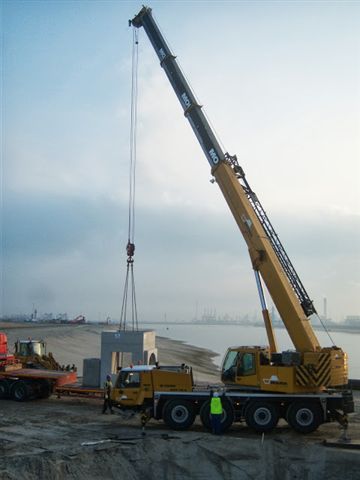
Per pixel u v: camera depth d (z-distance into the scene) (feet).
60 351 179.32
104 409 68.13
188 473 50.37
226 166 67.31
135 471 49.49
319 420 56.80
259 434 58.03
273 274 61.41
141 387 61.57
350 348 293.84
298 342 59.67
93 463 48.55
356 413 70.79
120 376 63.36
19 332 299.99
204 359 207.10
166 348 250.78
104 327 528.22
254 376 59.00
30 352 93.66
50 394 82.07
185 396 59.77
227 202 66.44
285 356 58.54
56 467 46.32
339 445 52.49
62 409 72.33
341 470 49.73
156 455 51.52
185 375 61.46
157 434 57.11
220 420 57.21
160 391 61.05
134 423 63.00
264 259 62.13
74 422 63.46
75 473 46.78
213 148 68.74
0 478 43.21
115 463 49.37
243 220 64.28
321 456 51.08
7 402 78.23
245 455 52.21
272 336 61.41
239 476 50.37
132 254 82.94
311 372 57.06
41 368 91.97
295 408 57.36
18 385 79.00
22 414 68.59
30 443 52.85
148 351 81.92
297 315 59.88
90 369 80.79
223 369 61.93
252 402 57.93
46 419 65.21
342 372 58.90
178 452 52.03
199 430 59.62
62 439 54.70
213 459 51.67
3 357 84.69
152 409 60.64
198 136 70.49
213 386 63.21
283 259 64.03
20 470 45.24
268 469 51.03
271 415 57.31
